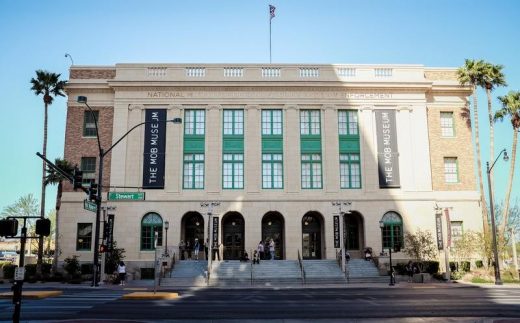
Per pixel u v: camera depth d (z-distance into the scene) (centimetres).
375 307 1859
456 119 4728
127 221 4328
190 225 4525
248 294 2552
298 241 4356
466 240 4069
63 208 4359
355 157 4569
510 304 1942
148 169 4431
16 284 1173
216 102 4578
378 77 4688
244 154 4512
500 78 4669
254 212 4384
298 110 4597
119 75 4591
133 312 1705
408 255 4275
